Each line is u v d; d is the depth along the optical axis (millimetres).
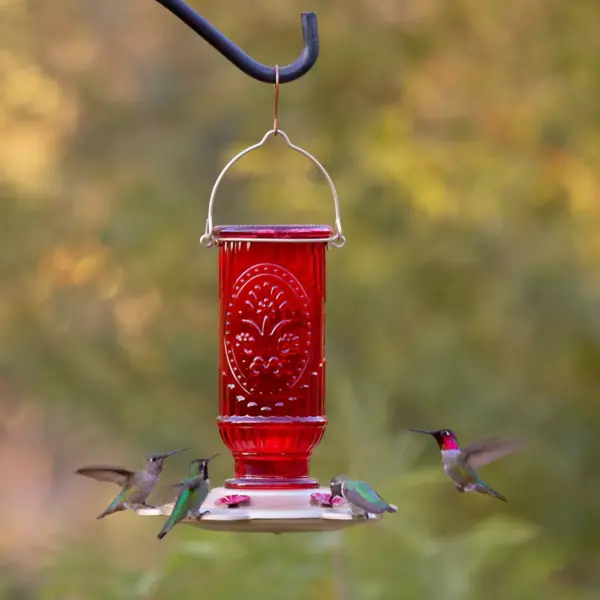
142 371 15797
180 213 16547
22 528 17672
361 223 14672
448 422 14062
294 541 8172
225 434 6590
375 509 5832
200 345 15711
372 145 14641
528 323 14039
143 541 9281
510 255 14180
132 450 15297
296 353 6582
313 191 14930
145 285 16156
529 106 14484
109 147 17672
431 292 14422
